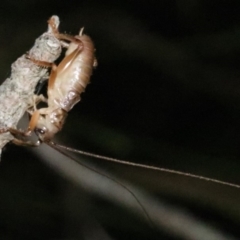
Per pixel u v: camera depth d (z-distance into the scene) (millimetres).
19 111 288
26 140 304
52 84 291
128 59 417
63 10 412
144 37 412
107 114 411
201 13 407
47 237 396
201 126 416
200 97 417
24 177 400
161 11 412
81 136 393
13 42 401
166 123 416
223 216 376
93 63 297
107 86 417
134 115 415
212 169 397
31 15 407
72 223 395
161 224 374
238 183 390
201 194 379
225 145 409
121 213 391
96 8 415
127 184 378
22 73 286
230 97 412
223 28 407
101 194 376
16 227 397
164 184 380
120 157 391
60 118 299
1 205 398
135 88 421
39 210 398
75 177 378
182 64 412
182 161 400
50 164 378
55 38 286
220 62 408
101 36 415
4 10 405
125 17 414
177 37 411
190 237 371
